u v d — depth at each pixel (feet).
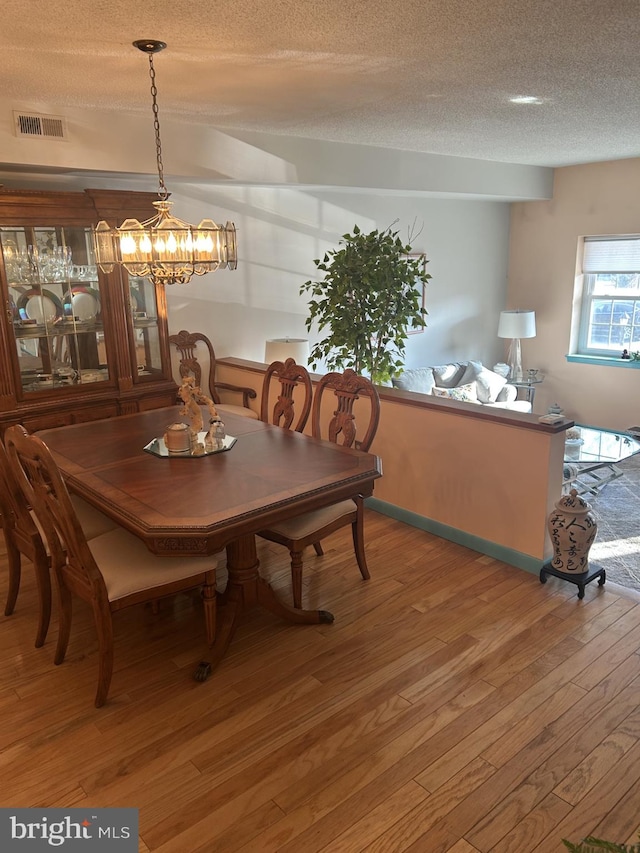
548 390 23.80
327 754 6.93
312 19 7.42
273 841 5.90
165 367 15.11
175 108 12.03
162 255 8.86
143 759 6.91
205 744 7.11
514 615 9.53
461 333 23.06
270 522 7.70
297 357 16.15
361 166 16.39
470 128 14.23
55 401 13.43
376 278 13.44
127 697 7.91
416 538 12.20
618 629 9.16
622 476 17.30
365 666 8.41
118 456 9.56
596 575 10.16
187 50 8.51
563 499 10.15
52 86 10.38
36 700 7.88
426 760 6.82
